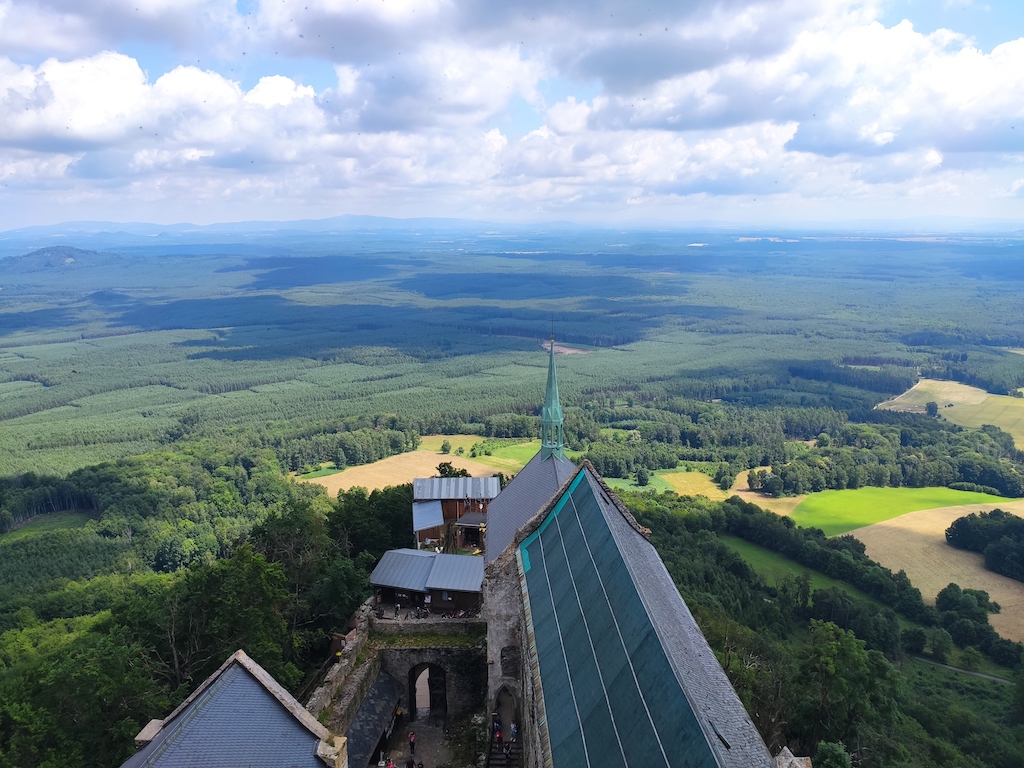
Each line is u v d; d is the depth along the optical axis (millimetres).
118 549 149875
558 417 72312
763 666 67500
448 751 49562
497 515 70125
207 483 184375
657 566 48219
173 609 52844
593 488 49219
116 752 42906
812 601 106688
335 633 61531
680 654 31375
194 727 28203
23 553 147625
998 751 70938
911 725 72750
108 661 47219
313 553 70875
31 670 49406
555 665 35094
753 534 135125
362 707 50094
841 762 50844
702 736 23422
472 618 58219
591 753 27703
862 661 58500
